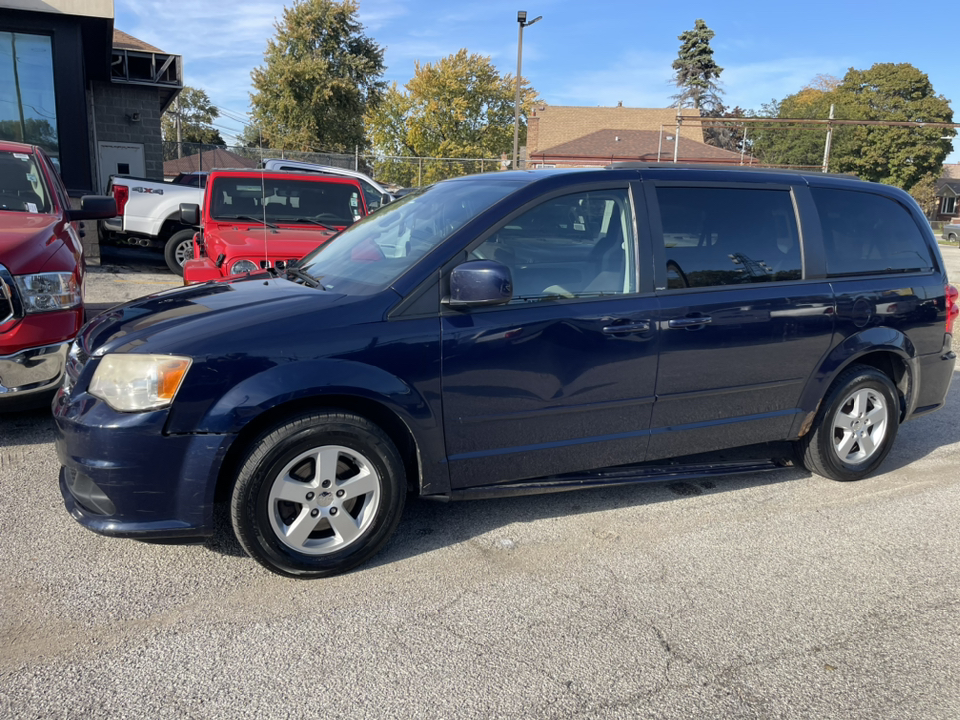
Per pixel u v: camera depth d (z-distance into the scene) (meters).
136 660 2.56
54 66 12.74
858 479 4.46
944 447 5.16
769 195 4.04
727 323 3.78
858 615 3.01
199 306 3.23
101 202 5.98
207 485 2.88
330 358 2.98
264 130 39.09
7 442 4.59
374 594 3.05
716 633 2.85
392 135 53.50
